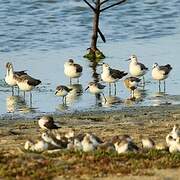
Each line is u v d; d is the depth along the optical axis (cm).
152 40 4741
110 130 2569
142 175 1869
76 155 2005
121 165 1936
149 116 2888
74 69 3644
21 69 3947
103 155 2000
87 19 5391
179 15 5512
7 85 3641
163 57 4191
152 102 3222
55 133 2303
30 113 3045
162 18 5425
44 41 4750
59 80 3709
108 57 4262
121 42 4700
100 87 3400
